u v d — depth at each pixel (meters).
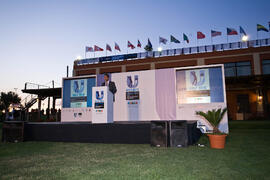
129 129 5.77
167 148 4.89
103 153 4.34
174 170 2.92
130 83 9.90
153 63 23.11
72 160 3.69
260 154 4.07
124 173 2.79
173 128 5.11
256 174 2.71
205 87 8.83
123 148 4.98
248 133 8.34
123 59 25.02
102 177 2.62
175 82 9.23
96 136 6.04
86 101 10.66
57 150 4.81
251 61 19.36
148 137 5.58
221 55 20.44
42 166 3.26
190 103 8.84
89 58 26.61
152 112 9.36
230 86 18.38
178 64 22.00
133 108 9.67
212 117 5.16
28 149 5.02
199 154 4.11
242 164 3.26
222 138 4.83
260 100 18.05
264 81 15.94
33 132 6.68
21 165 3.35
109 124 5.97
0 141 6.92
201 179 2.51
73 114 10.63
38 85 19.98
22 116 18.05
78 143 6.01
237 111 19.14
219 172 2.81
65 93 11.08
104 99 6.29
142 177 2.60
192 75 9.09
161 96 9.35
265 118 17.19
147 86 9.62
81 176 2.68
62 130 6.41
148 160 3.59
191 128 5.49
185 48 22.27
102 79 10.44
